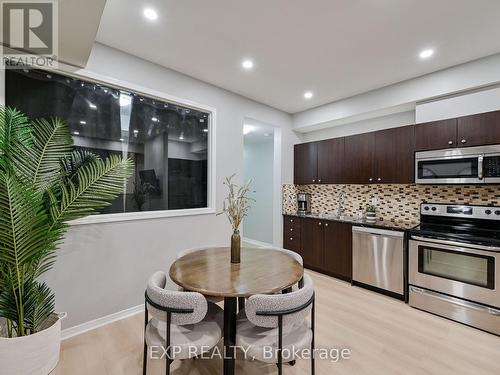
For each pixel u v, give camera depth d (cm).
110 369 180
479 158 251
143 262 264
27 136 167
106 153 248
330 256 372
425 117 300
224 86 333
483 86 259
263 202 601
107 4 183
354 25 207
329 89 341
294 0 179
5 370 140
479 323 233
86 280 227
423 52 247
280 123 434
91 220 229
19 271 153
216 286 153
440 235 258
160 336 152
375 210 361
